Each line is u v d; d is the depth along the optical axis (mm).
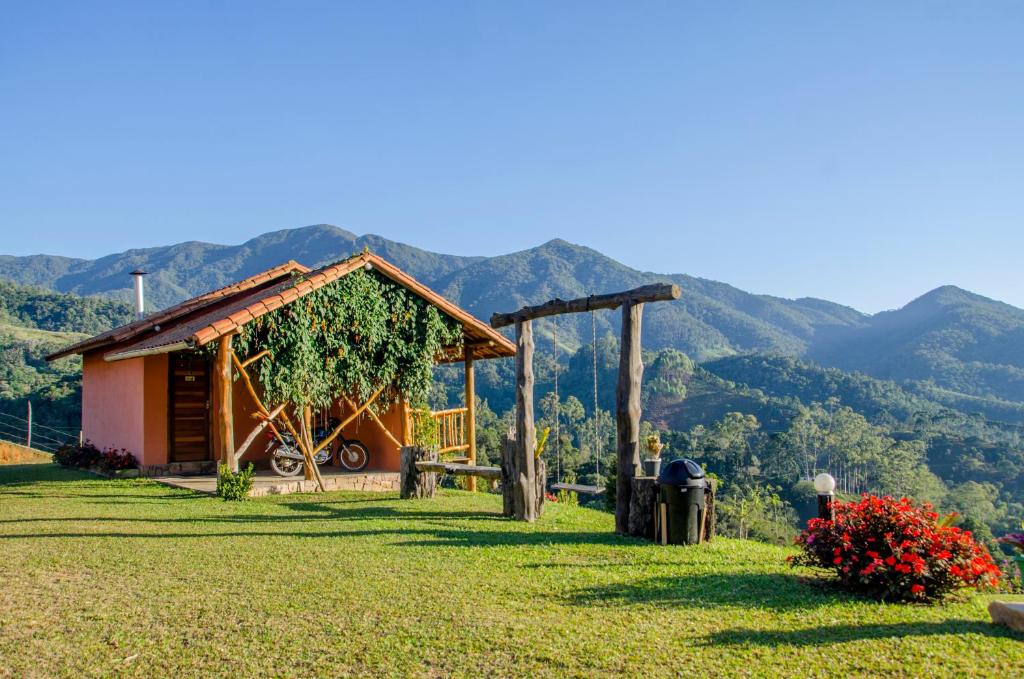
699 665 4324
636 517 8422
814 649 4574
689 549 7703
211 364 15938
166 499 11414
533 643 4664
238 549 7379
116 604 5406
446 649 4570
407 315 14375
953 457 105438
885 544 5801
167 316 15602
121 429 16344
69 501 10953
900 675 4188
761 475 95062
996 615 5062
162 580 6094
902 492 87750
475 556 7180
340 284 13273
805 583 6168
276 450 14023
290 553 7203
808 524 6305
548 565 6816
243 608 5340
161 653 4492
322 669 4277
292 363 12609
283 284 14891
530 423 9969
